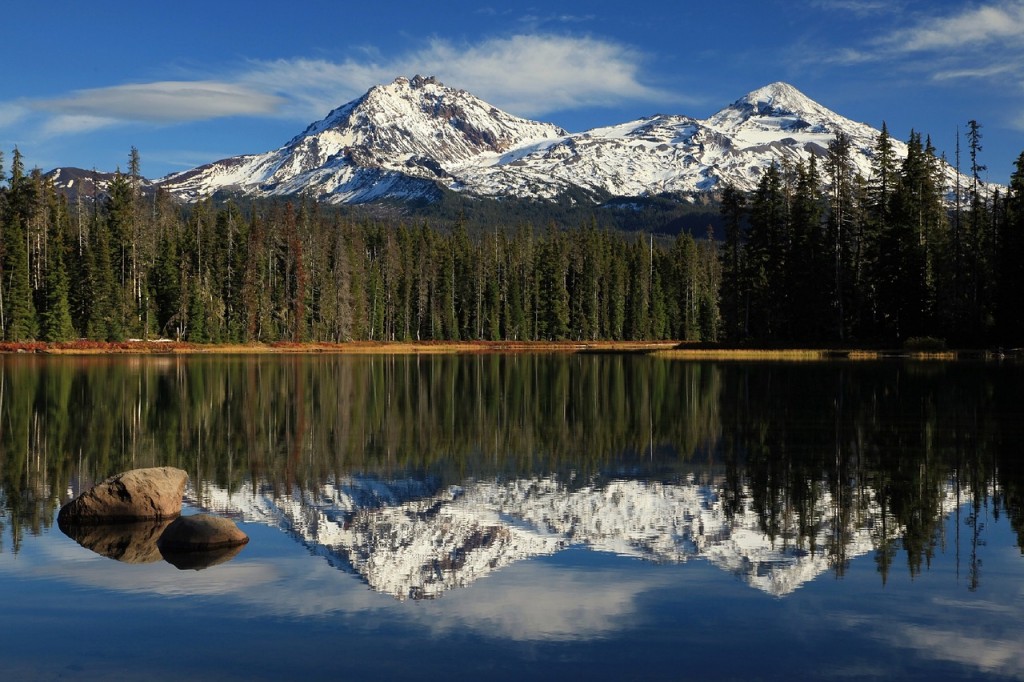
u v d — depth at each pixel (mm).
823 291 90312
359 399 50594
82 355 95312
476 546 18594
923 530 19469
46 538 19172
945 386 52438
